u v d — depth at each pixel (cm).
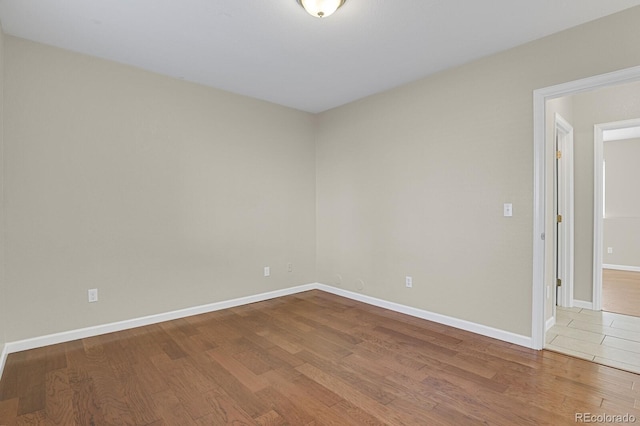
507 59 279
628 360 250
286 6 218
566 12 226
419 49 279
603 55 232
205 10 222
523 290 273
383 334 303
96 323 298
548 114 304
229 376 228
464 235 309
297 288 452
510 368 237
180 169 346
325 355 260
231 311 372
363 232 405
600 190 368
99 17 231
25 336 266
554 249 328
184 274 350
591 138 371
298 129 451
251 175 402
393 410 190
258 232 410
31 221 266
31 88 265
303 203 458
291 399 201
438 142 327
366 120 398
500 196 285
